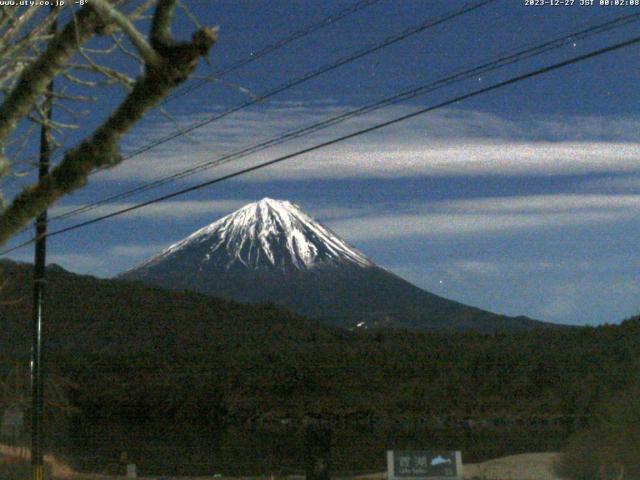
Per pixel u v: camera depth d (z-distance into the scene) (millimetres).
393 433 44750
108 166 3951
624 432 28109
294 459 36031
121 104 3811
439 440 41844
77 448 36688
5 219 3979
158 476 31391
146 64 3693
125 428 42969
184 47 3666
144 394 48844
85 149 3889
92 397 47719
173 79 3715
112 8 3879
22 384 34062
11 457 30672
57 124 5359
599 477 27453
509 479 28359
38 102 5273
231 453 37406
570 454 28672
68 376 48062
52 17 4992
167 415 48250
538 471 29453
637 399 29250
